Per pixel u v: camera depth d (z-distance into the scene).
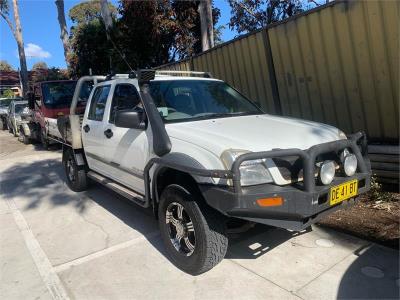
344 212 5.07
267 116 4.89
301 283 3.61
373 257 3.96
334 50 5.91
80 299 3.59
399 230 4.45
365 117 5.82
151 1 13.05
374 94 5.61
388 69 5.35
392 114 5.49
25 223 5.64
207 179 3.49
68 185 7.43
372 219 4.79
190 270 3.83
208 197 3.46
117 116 4.39
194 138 3.81
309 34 6.18
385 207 5.06
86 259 4.35
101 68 15.82
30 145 13.71
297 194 3.34
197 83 5.20
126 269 4.07
